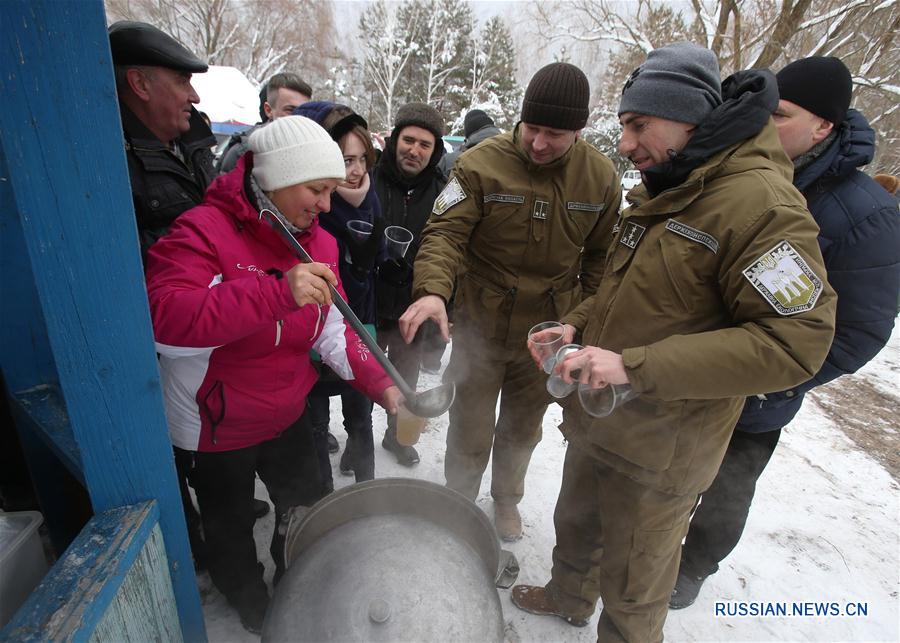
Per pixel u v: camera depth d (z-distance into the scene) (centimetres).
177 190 153
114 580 93
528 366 200
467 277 197
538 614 186
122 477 107
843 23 731
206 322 107
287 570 120
